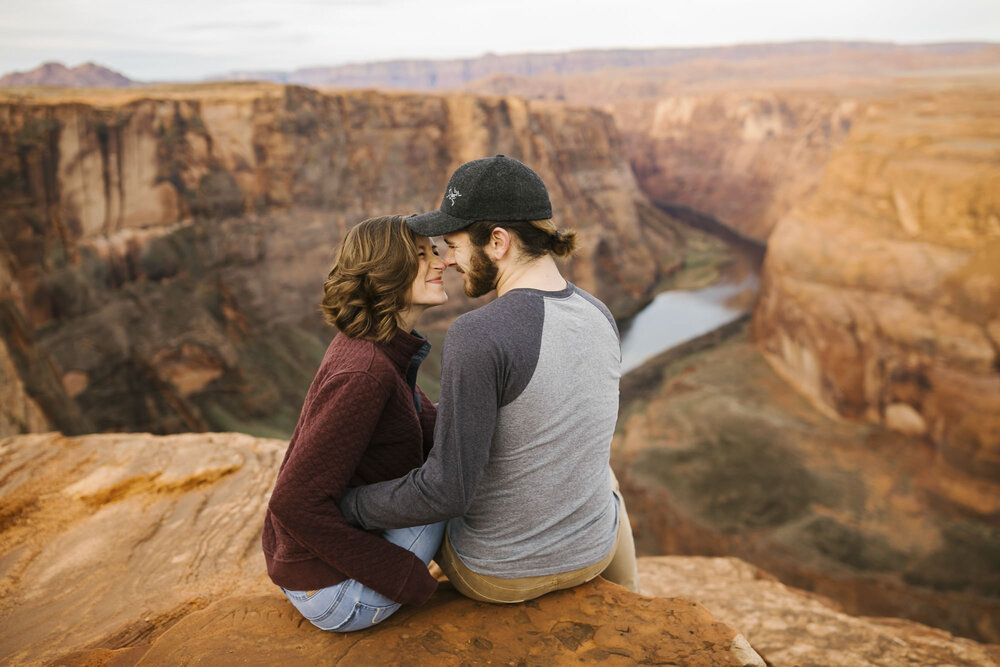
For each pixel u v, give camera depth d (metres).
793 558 23.95
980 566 23.03
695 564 5.50
